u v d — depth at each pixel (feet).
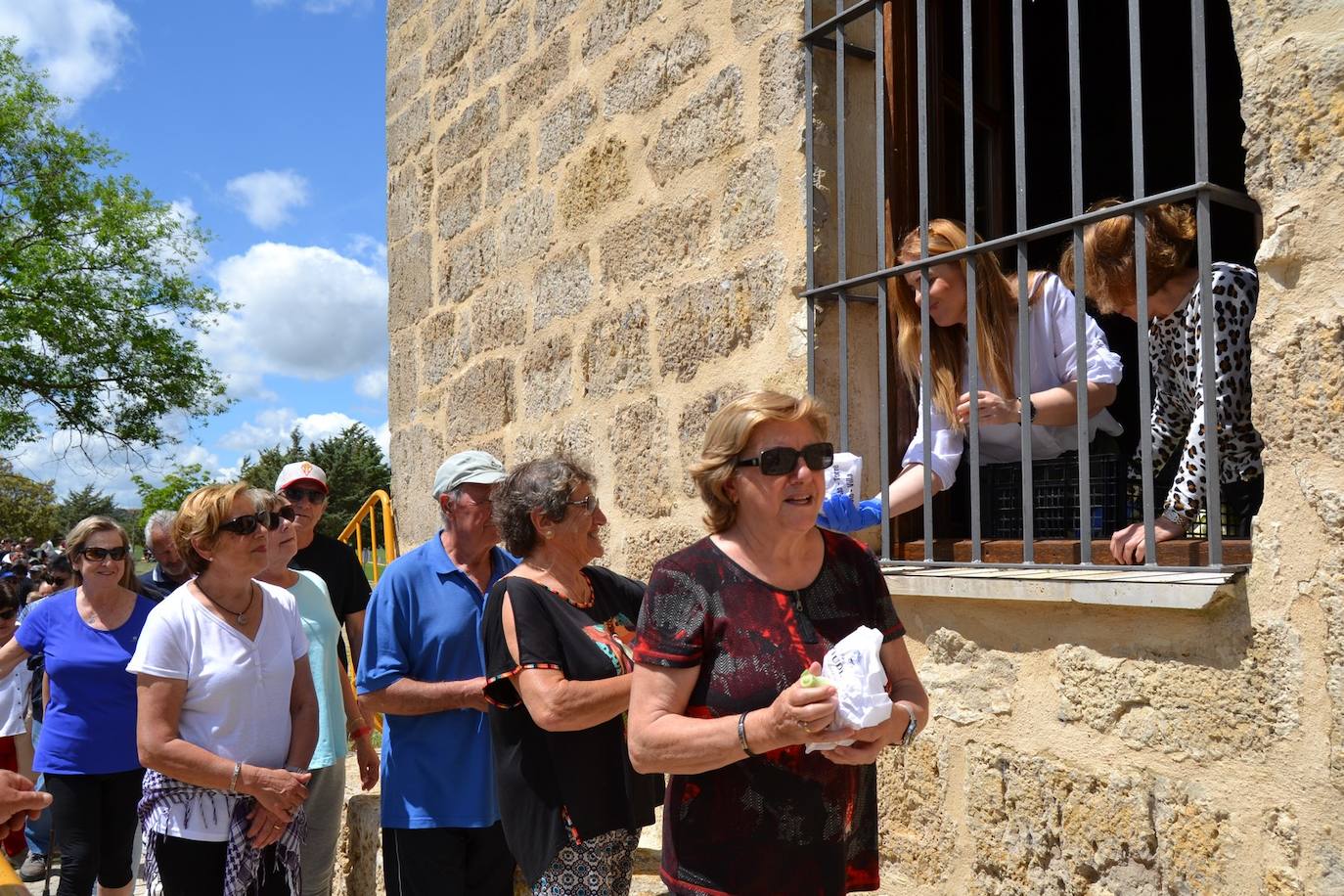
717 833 6.22
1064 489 9.45
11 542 93.30
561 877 8.27
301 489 14.21
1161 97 18.75
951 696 9.00
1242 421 7.97
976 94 12.33
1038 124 18.13
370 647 10.66
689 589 6.36
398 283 21.15
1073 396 9.03
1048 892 8.11
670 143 13.00
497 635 8.41
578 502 8.80
